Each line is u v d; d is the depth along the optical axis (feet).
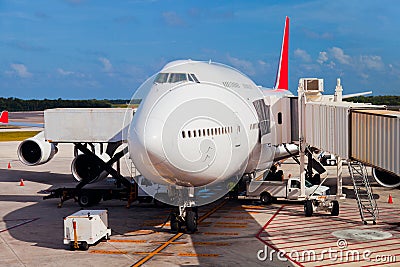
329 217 59.88
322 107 55.57
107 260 43.16
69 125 67.46
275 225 55.72
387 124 36.91
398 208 65.10
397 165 34.78
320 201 60.85
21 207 69.31
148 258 43.50
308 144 63.31
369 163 41.45
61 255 45.03
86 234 46.57
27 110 580.71
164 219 59.98
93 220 46.93
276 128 64.64
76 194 69.36
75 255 44.96
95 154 71.97
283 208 65.87
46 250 46.78
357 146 45.01
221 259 42.75
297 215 61.11
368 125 41.63
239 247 46.55
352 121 46.24
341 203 69.15
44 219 61.11
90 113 66.69
